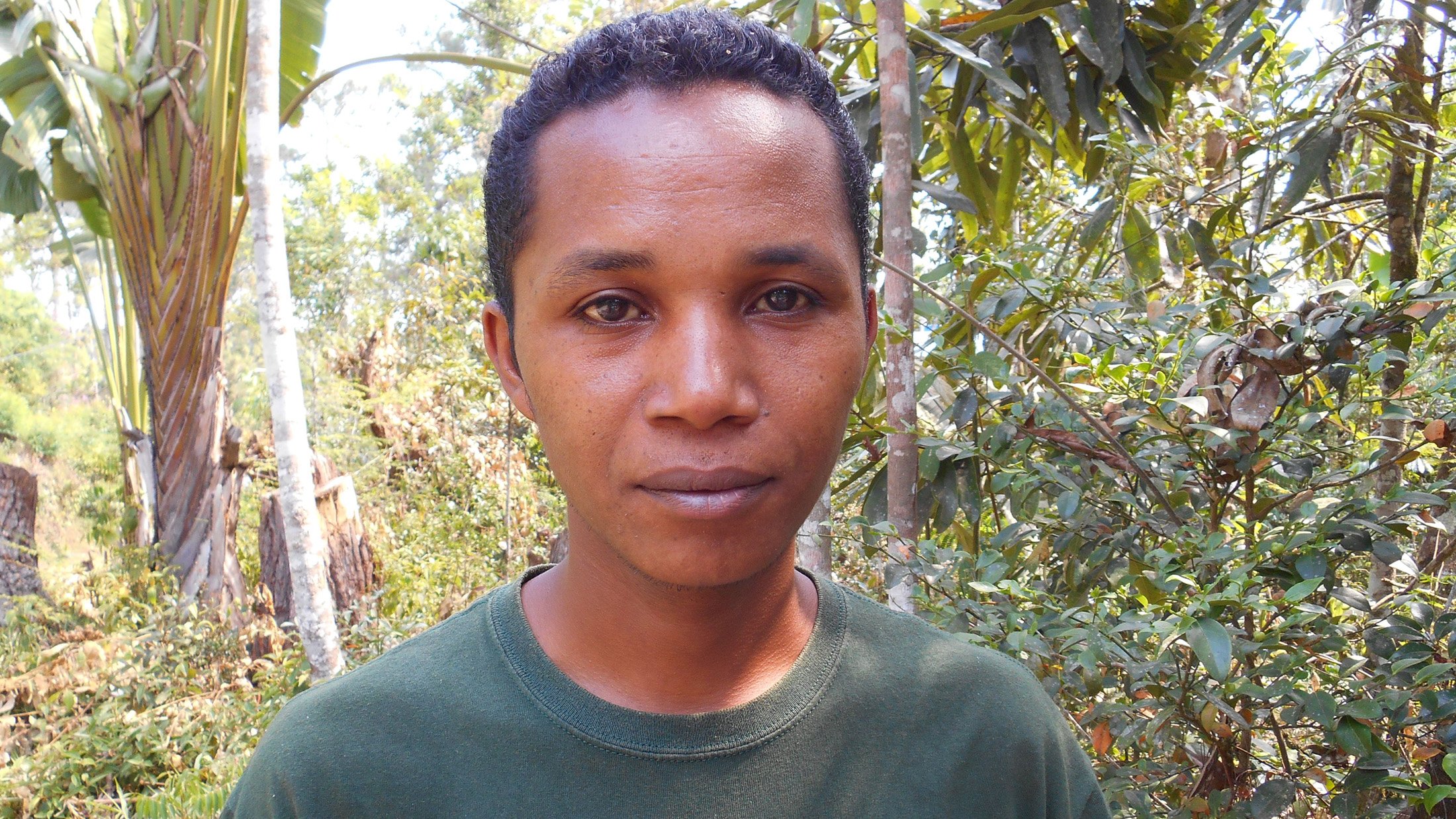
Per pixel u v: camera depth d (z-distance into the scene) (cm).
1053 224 395
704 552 72
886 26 253
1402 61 270
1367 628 184
